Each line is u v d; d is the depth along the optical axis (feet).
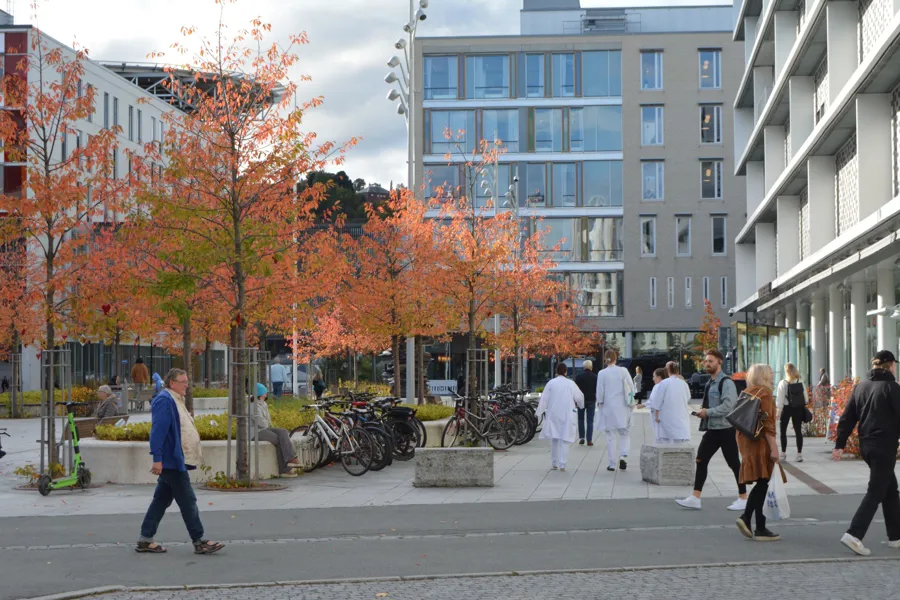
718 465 68.23
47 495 54.19
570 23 242.37
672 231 225.76
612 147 226.38
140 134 233.76
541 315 147.64
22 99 63.77
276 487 55.88
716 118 226.17
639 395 176.24
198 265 59.72
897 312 80.28
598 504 49.06
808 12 120.06
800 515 44.24
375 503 50.06
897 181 89.10
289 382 175.73
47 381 57.57
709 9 240.32
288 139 63.10
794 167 124.88
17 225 63.72
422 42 226.17
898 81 86.89
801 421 69.62
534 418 94.22
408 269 110.73
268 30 67.31
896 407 34.94
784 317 175.52
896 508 35.91
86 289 62.59
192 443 36.55
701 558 34.47
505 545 37.52
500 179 225.76
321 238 71.15
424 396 124.26
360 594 29.22
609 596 28.58
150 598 28.91
